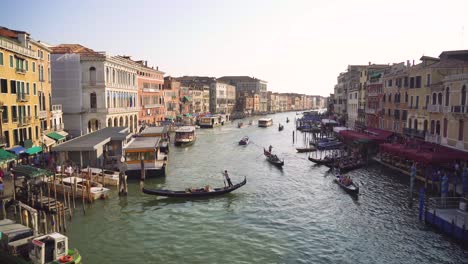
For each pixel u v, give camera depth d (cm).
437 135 3338
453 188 2500
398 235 2023
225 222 2245
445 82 3181
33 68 3459
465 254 1789
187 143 5728
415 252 1823
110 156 3634
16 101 3075
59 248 1557
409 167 3341
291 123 11606
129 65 5834
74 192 2364
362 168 3747
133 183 3088
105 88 4841
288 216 2358
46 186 2511
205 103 11662
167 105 8450
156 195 2648
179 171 3684
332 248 1886
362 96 6325
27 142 3150
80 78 4784
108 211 2377
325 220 2280
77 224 2145
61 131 4284
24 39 3341
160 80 7838
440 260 1742
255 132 8169
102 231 2062
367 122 5800
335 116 9344
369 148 4481
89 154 3281
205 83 12531
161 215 2342
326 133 7019
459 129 2975
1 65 2816
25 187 2267
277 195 2834
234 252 1839
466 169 2500
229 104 13988
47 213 2103
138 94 6450
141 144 3494
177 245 1914
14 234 1612
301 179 3394
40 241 1524
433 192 2750
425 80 3672
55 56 4741
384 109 4956
